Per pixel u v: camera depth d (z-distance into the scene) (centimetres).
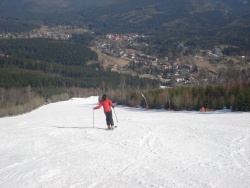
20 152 1165
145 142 1219
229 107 2833
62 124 1981
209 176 786
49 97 9512
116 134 1438
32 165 974
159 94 3662
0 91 8794
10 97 8312
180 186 727
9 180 844
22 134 1585
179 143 1173
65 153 1105
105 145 1202
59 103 7775
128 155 1030
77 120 2223
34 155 1105
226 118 1931
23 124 2177
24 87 10656
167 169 859
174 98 3228
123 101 4581
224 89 3148
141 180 781
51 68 15050
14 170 934
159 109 3450
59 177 839
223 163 891
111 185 756
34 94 9238
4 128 1948
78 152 1109
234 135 1269
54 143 1291
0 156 1123
